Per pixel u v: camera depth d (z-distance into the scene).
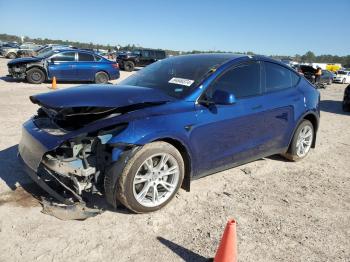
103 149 3.34
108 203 3.62
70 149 3.32
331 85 30.52
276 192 4.34
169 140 3.59
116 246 3.01
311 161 5.68
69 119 3.43
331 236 3.43
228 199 4.04
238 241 3.23
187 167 3.80
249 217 3.67
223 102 3.72
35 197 3.73
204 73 4.09
